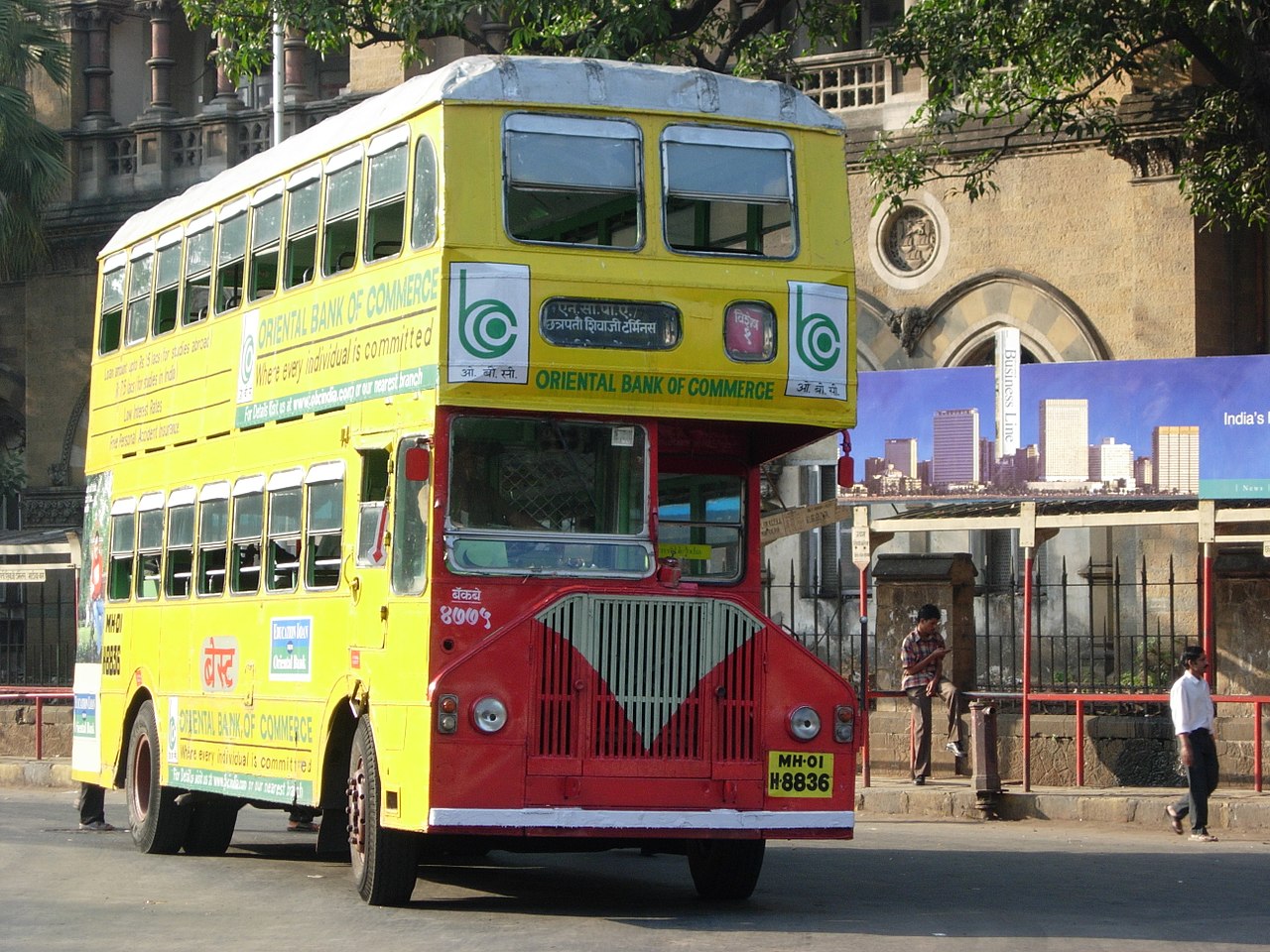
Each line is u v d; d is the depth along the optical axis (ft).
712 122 47.34
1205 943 42.57
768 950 40.34
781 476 103.09
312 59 129.18
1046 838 67.46
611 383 45.65
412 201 46.83
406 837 47.37
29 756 100.07
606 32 83.05
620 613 45.39
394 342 47.21
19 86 122.11
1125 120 93.56
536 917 45.88
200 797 61.11
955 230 99.91
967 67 83.20
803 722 46.47
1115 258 95.55
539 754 44.52
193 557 59.82
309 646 51.29
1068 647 94.17
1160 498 77.20
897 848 64.03
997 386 80.07
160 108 125.90
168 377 63.41
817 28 95.09
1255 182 83.66
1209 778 66.39
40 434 126.93
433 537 44.88
